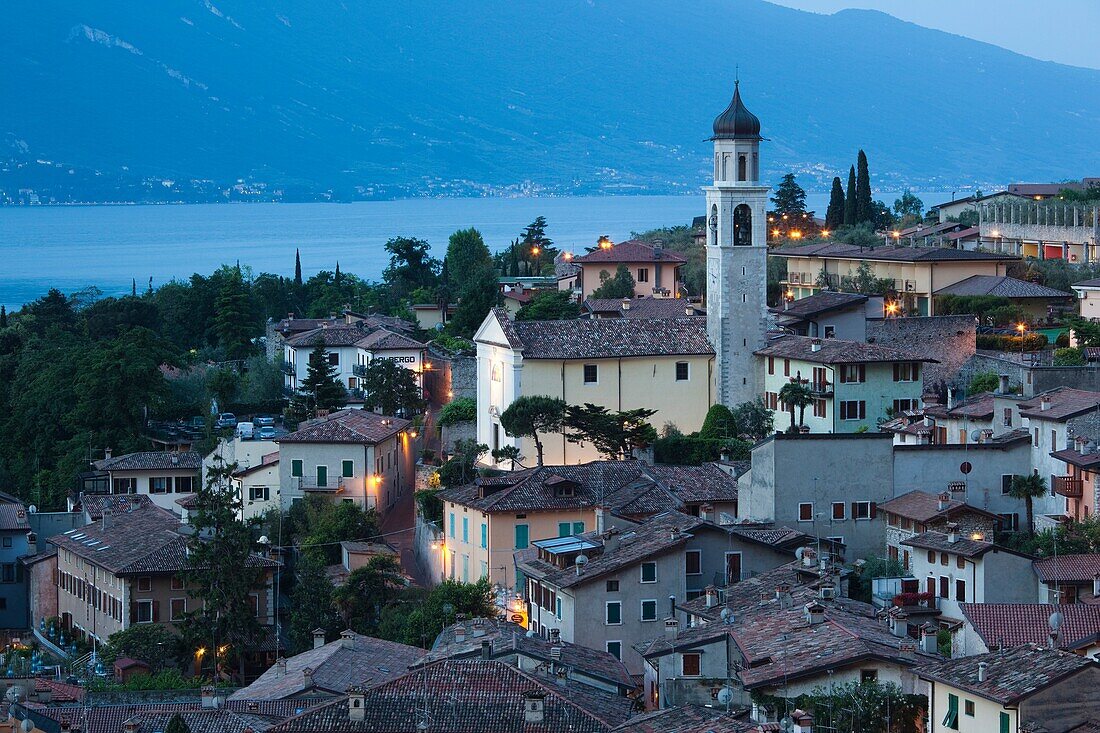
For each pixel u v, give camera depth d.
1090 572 122.50
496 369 194.62
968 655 96.12
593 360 191.12
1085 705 83.00
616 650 132.38
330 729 100.06
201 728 110.38
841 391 180.38
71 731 112.25
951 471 148.25
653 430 186.75
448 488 179.38
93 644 174.62
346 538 179.12
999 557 123.88
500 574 158.50
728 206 196.38
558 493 161.38
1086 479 139.12
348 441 190.62
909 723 94.25
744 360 196.62
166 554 170.38
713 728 90.19
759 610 117.00
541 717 99.81
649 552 133.25
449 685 103.19
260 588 168.25
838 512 147.38
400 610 156.00
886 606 124.38
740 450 181.50
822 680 98.25
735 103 197.50
